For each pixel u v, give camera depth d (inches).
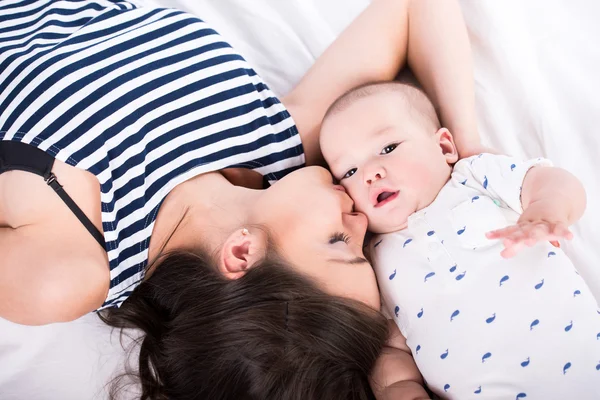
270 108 43.5
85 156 36.3
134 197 37.7
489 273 37.1
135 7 45.3
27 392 45.7
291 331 33.0
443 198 39.7
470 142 44.2
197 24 42.1
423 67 46.8
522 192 38.0
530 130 48.4
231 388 33.8
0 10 42.6
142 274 38.6
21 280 36.1
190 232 38.1
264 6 53.1
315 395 33.3
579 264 43.9
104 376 46.1
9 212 37.3
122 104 37.7
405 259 39.2
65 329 46.8
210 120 40.4
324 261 35.1
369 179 39.4
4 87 37.6
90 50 38.6
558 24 49.9
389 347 41.1
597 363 34.9
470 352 36.7
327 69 46.7
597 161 46.2
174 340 36.3
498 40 49.0
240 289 33.8
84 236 37.2
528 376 35.6
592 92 48.0
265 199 37.3
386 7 46.1
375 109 40.8
